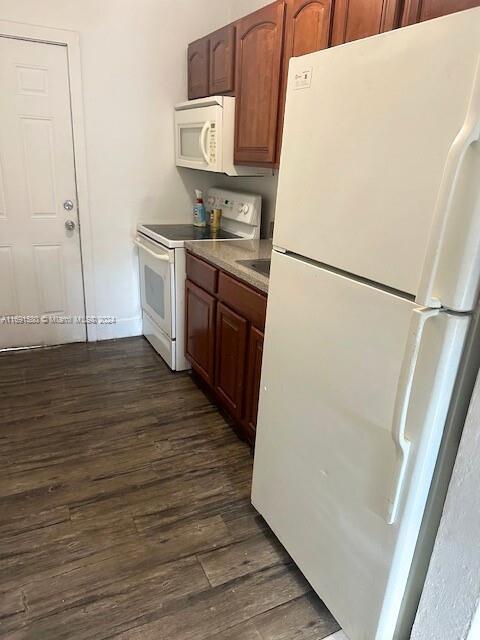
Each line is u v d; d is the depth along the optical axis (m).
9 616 1.37
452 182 0.81
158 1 2.89
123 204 3.23
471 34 0.76
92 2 2.74
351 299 1.11
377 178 0.99
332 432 1.25
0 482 1.92
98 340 3.46
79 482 1.95
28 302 3.16
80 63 2.82
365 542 1.18
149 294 3.23
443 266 0.87
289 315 1.36
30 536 1.66
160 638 1.33
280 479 1.54
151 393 2.71
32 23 2.64
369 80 0.98
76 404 2.55
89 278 3.28
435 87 0.84
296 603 1.47
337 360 1.18
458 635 1.08
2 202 2.90
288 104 1.25
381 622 1.18
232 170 2.64
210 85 2.77
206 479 2.01
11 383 2.76
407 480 1.03
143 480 1.98
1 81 2.68
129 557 1.59
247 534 1.72
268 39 2.11
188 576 1.54
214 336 2.44
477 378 0.94
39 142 2.88
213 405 2.60
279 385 1.47
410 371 0.95
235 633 1.36
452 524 1.04
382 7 1.48
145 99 3.06
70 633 1.33
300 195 1.25
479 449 0.96
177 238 2.80
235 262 2.21
